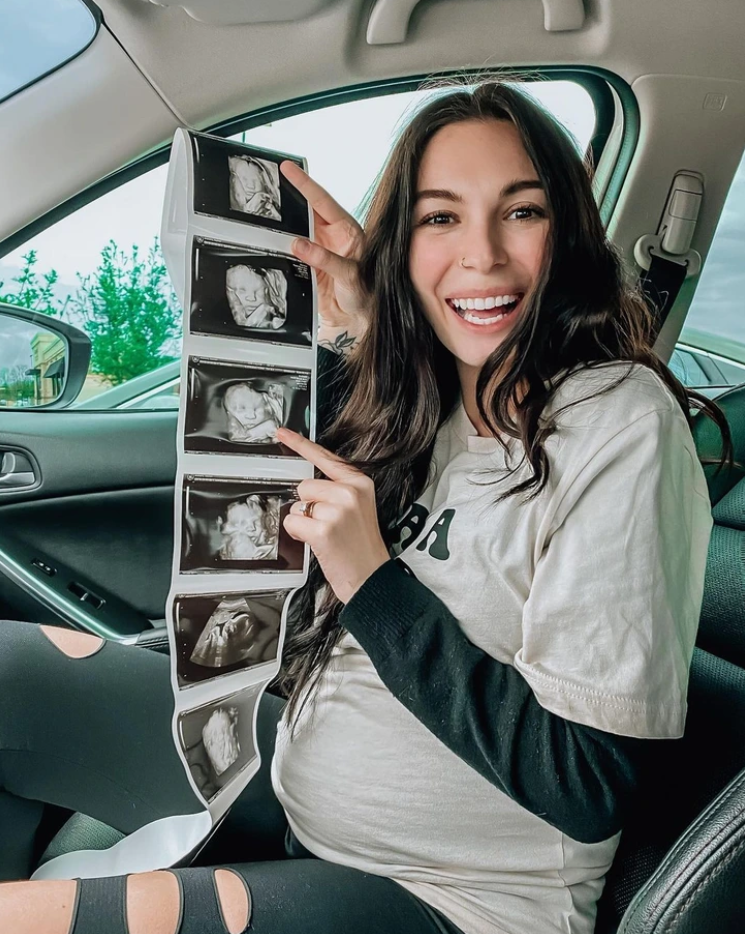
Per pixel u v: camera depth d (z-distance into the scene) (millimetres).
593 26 1538
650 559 686
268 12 1329
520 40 1515
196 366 760
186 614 772
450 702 709
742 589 957
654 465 698
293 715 885
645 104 1646
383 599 740
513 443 801
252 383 783
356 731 825
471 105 806
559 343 804
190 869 764
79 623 1633
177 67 1370
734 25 1549
